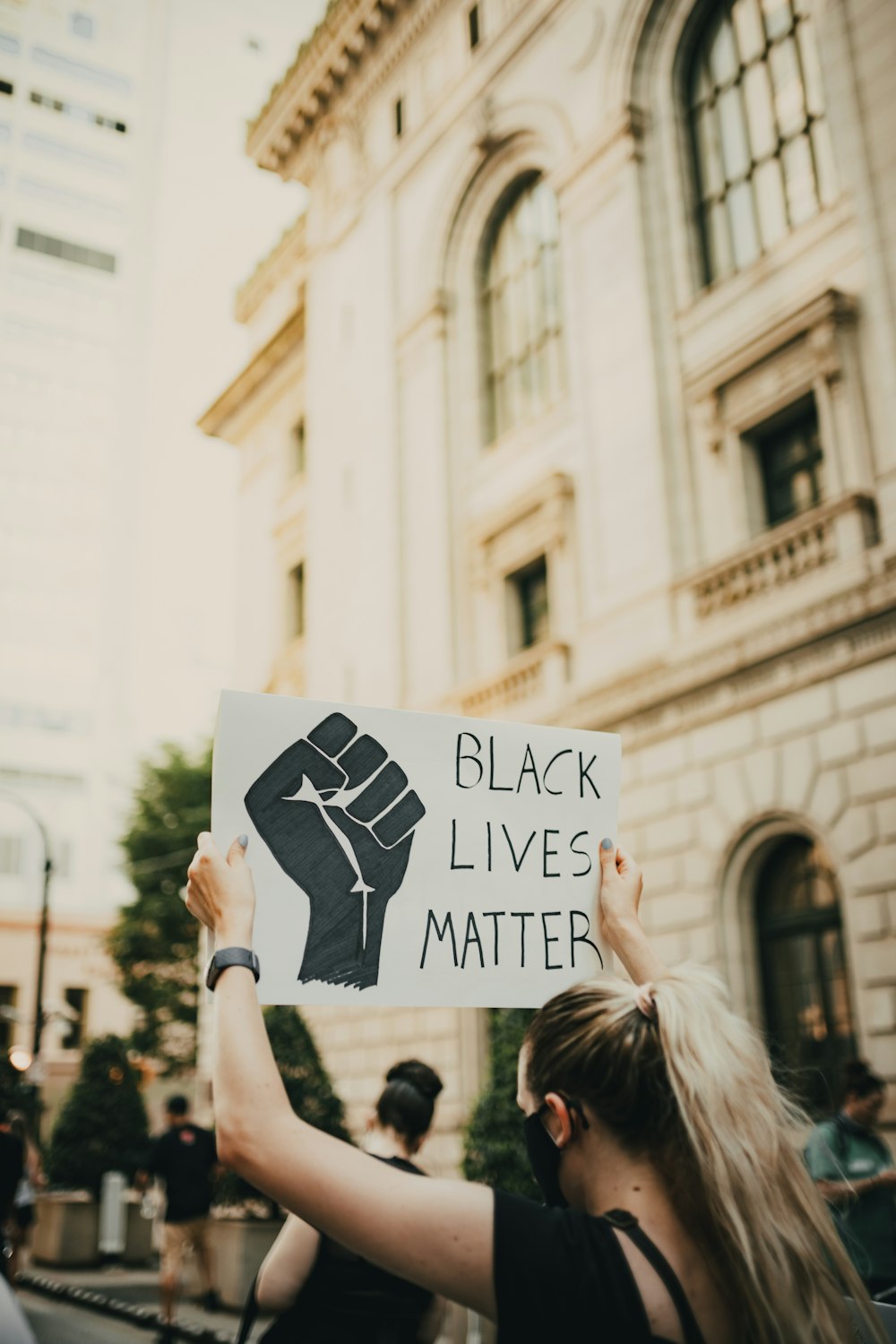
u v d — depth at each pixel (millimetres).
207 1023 27141
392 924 1919
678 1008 1556
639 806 14719
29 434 52344
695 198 16250
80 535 52969
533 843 2053
